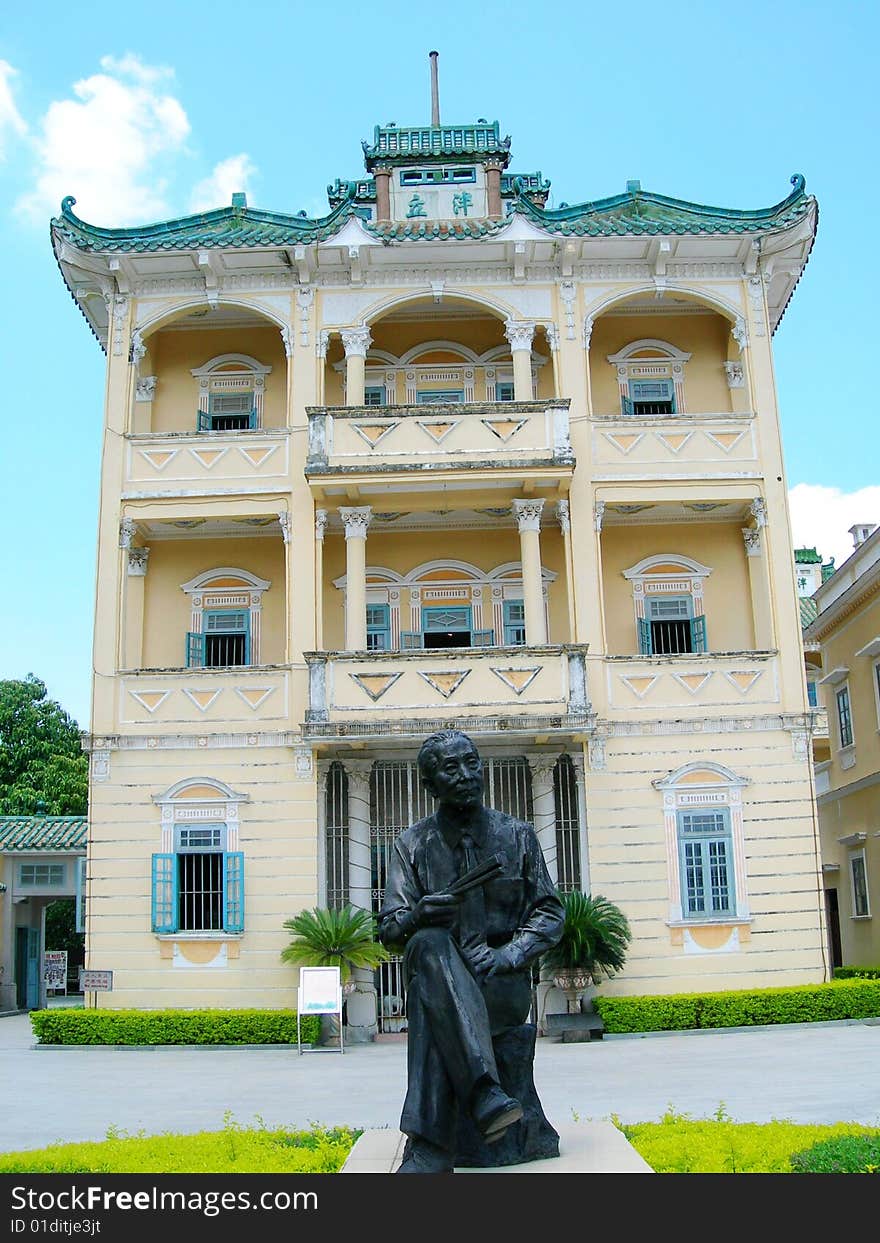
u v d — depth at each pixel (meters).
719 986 21.19
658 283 23.91
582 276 23.97
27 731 41.91
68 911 40.75
